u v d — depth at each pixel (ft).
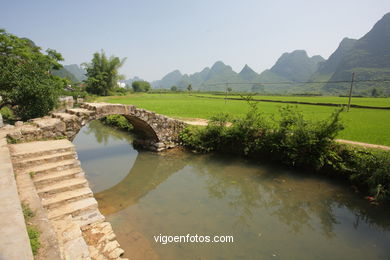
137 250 18.89
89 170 37.22
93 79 187.93
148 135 49.29
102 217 19.42
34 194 15.67
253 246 20.15
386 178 26.58
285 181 32.71
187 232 21.67
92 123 82.17
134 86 342.85
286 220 24.70
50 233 11.85
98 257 15.84
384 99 158.40
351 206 27.17
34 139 27.37
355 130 48.08
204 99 177.78
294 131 36.01
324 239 21.45
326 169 33.50
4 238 9.86
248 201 28.66
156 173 37.42
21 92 48.55
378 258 18.86
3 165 17.72
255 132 41.50
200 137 45.91
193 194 29.96
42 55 88.74
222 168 38.01
